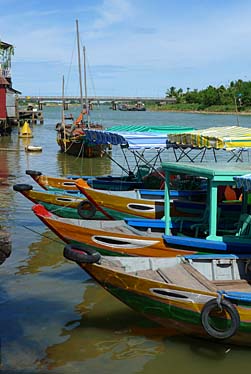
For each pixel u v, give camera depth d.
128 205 14.29
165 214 12.01
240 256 9.95
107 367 7.95
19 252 13.48
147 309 8.87
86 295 10.70
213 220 10.50
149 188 16.89
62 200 15.47
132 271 9.69
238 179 9.40
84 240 11.08
